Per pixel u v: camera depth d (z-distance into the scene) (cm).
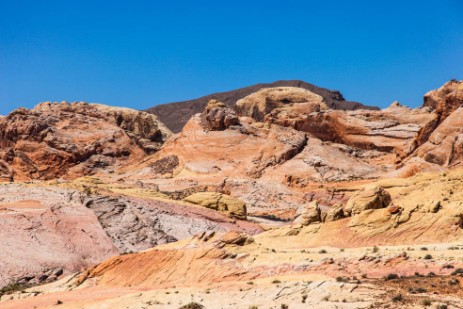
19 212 10169
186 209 11638
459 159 14075
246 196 14550
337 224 7850
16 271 8750
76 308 6256
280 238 7969
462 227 7288
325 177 15612
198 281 6556
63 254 9331
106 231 10219
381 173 15562
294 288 5481
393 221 7531
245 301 5494
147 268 6944
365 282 5453
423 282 5259
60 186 11744
